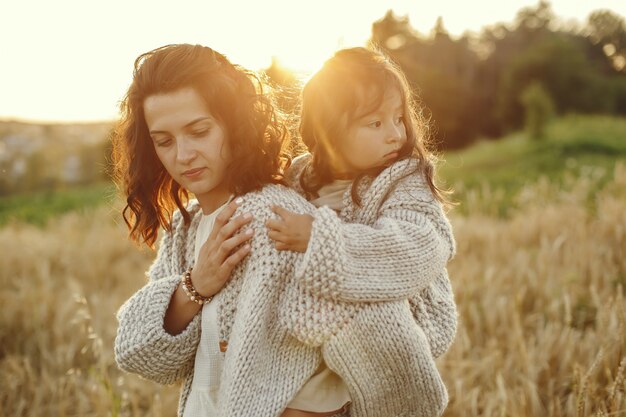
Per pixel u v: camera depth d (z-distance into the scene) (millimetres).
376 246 1588
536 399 2898
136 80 1706
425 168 1790
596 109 40312
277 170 1821
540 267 4664
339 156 1832
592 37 65875
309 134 1876
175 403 3463
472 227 6809
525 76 39312
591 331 3439
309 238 1590
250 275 1633
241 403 1553
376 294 1561
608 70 62781
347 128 1779
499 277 4707
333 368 1611
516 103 38500
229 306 1693
